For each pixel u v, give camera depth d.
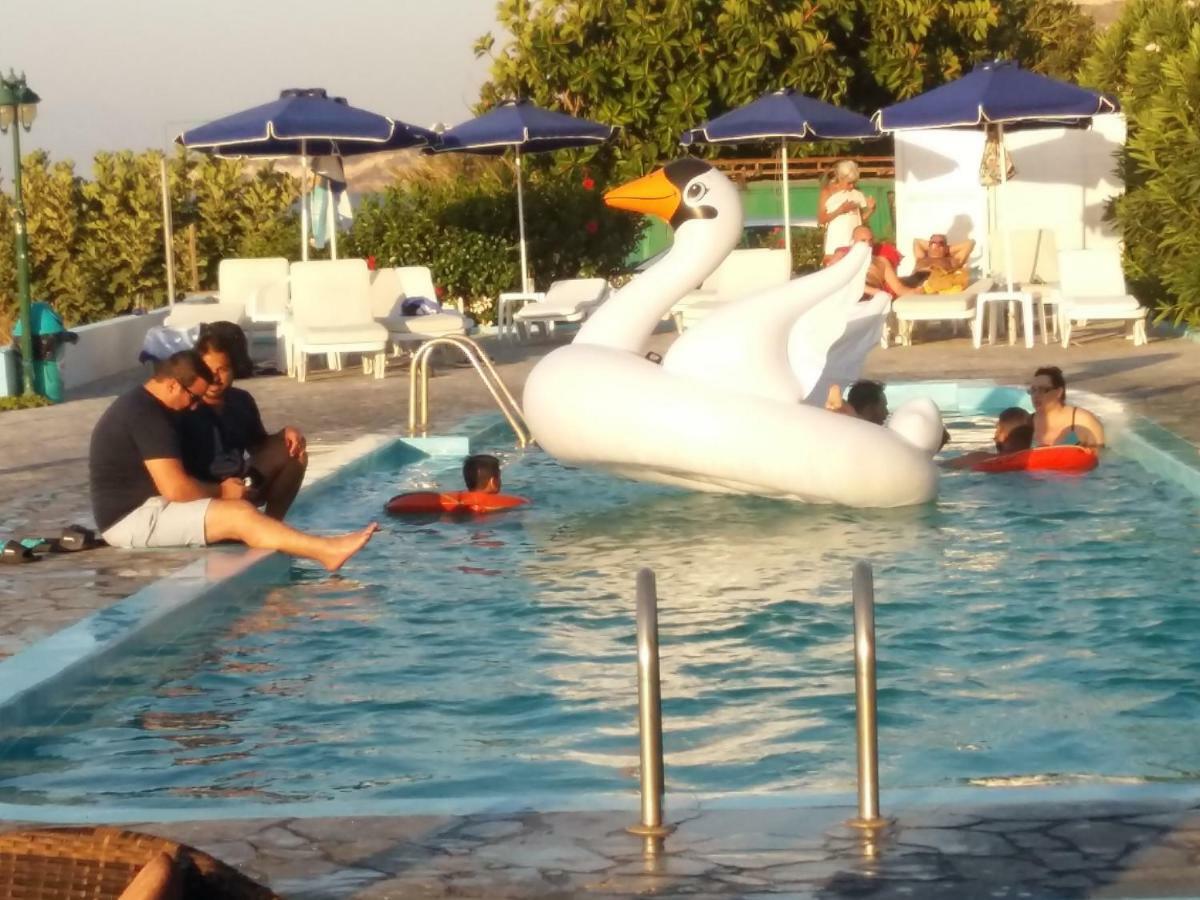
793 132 20.97
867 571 4.25
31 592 7.67
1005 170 20.00
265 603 7.95
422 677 6.61
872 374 16.48
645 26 27.28
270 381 17.86
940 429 10.68
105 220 29.75
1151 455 11.17
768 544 9.18
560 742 5.69
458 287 24.27
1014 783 5.09
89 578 7.93
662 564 8.73
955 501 10.33
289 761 5.55
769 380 10.06
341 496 11.14
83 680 6.27
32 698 5.86
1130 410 13.19
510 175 25.94
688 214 10.85
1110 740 5.54
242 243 29.78
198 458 9.25
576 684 6.44
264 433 9.62
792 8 27.91
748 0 27.25
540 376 10.43
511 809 4.40
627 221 25.89
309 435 13.44
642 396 10.03
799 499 10.32
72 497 10.90
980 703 6.04
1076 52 38.38
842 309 10.34
